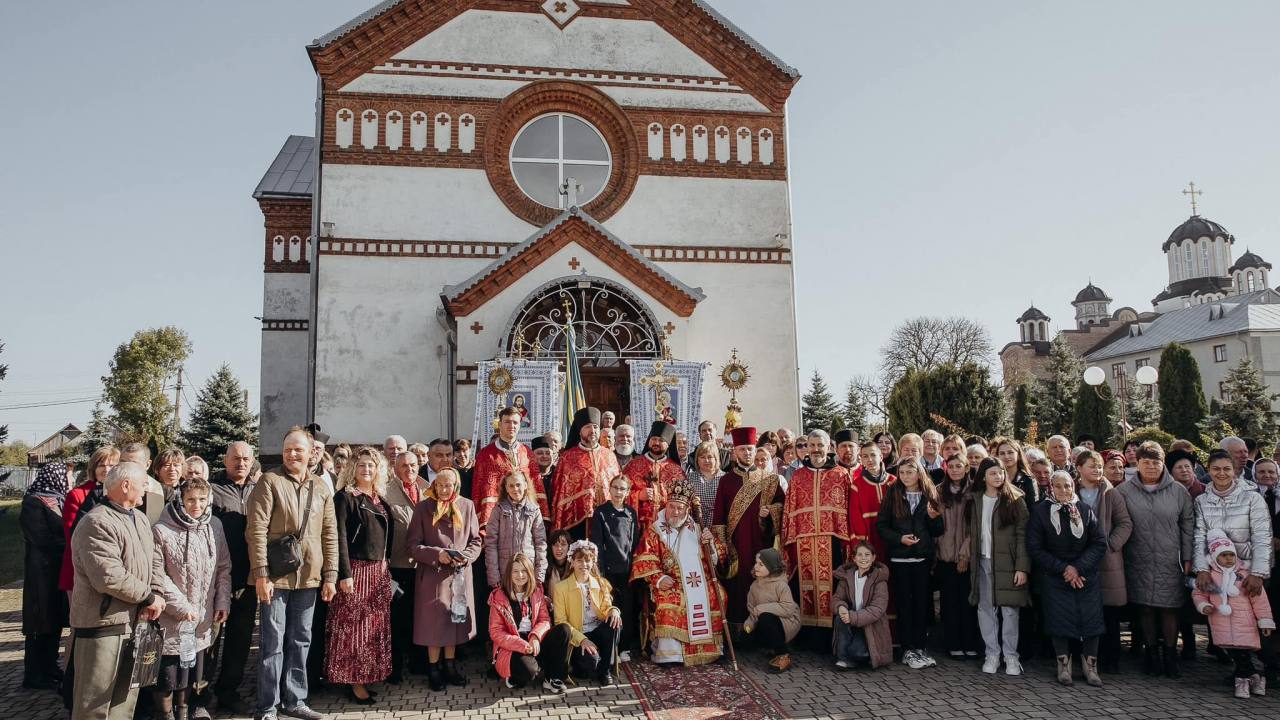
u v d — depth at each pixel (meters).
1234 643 7.69
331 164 17.66
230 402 38.94
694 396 16.22
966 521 8.93
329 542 7.42
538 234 16.72
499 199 18.16
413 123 18.09
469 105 18.36
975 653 9.05
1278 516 8.29
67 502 7.94
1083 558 8.03
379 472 8.08
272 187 24.62
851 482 9.30
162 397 56.41
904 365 60.72
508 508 8.39
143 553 6.31
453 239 17.89
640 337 17.16
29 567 8.24
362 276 17.42
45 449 78.44
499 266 16.53
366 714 7.25
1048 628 8.21
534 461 9.86
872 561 8.59
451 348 17.11
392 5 18.11
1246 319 61.94
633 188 18.66
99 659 6.04
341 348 17.09
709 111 19.23
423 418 17.16
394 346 17.31
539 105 18.80
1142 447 8.57
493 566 8.25
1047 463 9.20
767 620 8.62
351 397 16.98
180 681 6.77
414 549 7.91
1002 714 7.20
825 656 9.13
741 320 18.55
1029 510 8.54
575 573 8.22
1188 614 8.62
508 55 18.62
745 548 9.56
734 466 9.98
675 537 9.02
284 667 7.20
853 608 8.65
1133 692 7.85
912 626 8.70
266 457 22.58
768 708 7.35
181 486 7.64
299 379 23.69
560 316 16.98
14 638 10.64
